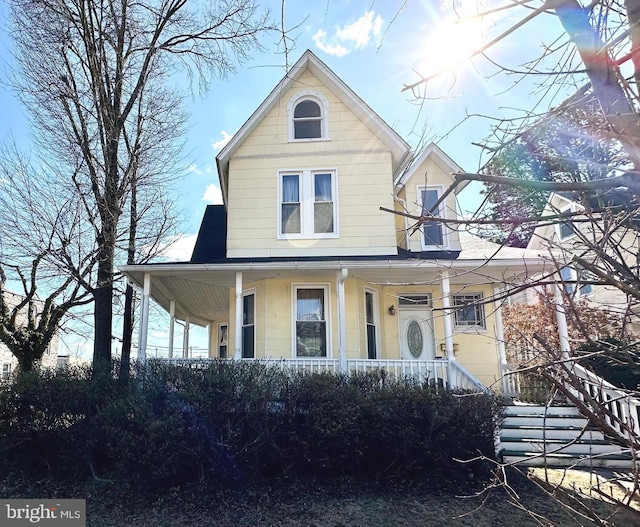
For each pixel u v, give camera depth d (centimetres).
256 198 1102
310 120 1152
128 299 1362
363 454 689
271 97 1132
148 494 638
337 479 686
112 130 1147
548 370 219
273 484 671
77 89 1165
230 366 713
